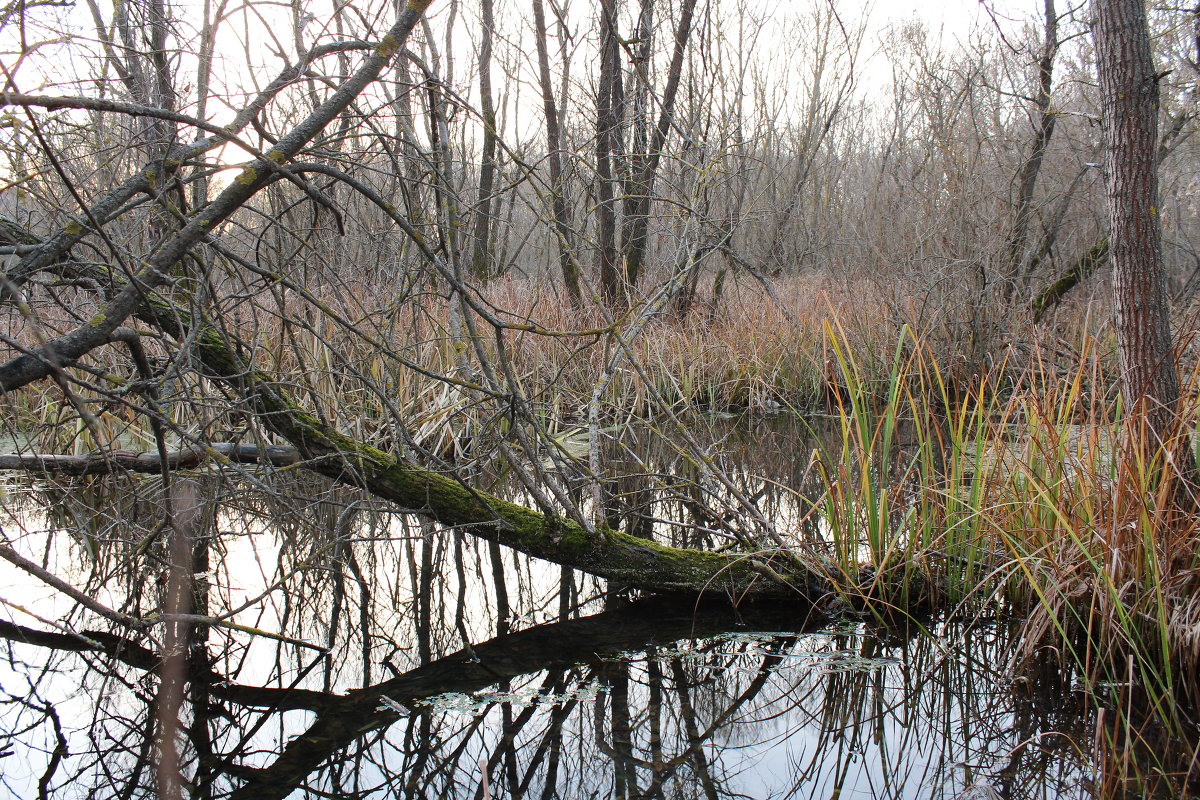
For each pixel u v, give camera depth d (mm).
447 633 3555
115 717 2865
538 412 5746
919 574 3467
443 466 3588
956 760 2508
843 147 18453
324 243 4133
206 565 4176
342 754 2652
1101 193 8266
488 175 9297
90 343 2180
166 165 2398
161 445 2691
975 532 3281
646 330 8297
